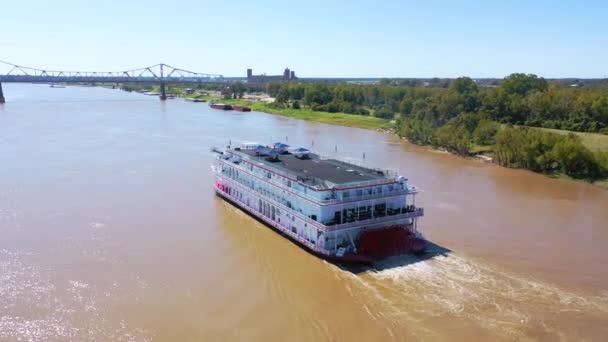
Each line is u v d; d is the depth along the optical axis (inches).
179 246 2571.4
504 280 2233.0
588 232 2896.2
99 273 2234.3
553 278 2260.1
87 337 1752.0
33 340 1727.4
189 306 1972.2
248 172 3157.0
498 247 2625.5
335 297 2066.9
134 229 2795.3
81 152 5059.1
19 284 2112.5
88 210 3107.8
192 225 2896.2
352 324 1861.5
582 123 6274.6
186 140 6087.6
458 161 5236.2
